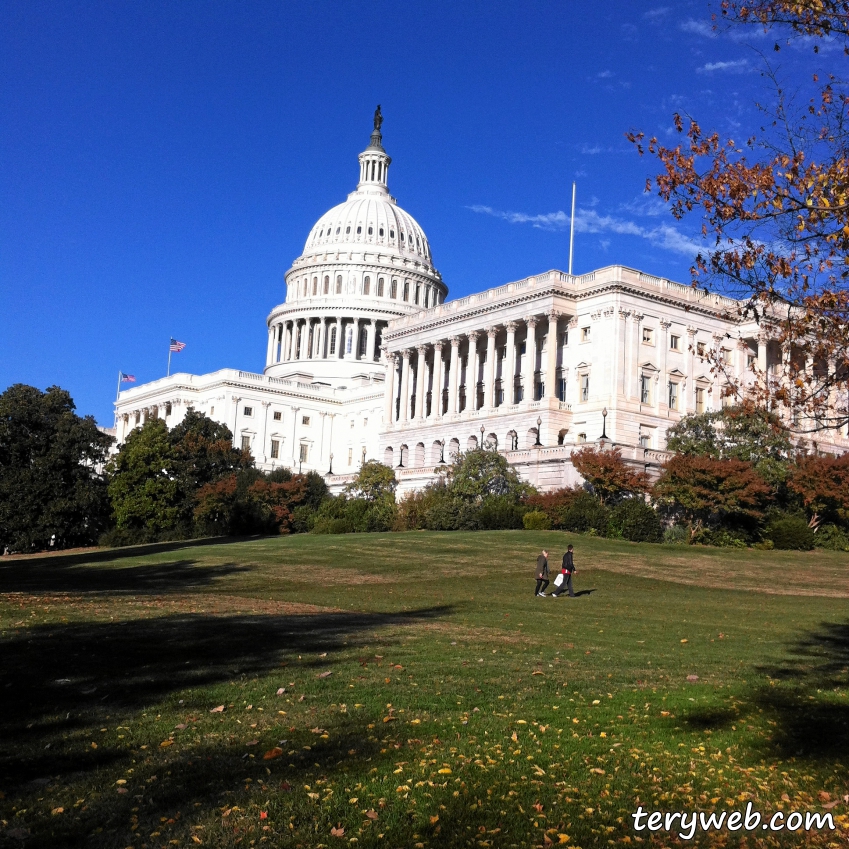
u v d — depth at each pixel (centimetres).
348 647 2598
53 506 10381
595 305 10788
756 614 4006
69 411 11044
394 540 7631
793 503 8600
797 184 1958
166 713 1825
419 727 1767
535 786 1473
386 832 1292
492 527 8731
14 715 1794
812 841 1329
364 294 19712
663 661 2581
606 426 10325
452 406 12350
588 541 7375
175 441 11550
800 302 2077
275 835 1270
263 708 1880
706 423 9044
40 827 1276
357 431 17038
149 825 1292
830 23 1881
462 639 2836
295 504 11288
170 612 3372
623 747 1689
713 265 2080
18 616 3088
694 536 8212
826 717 1923
